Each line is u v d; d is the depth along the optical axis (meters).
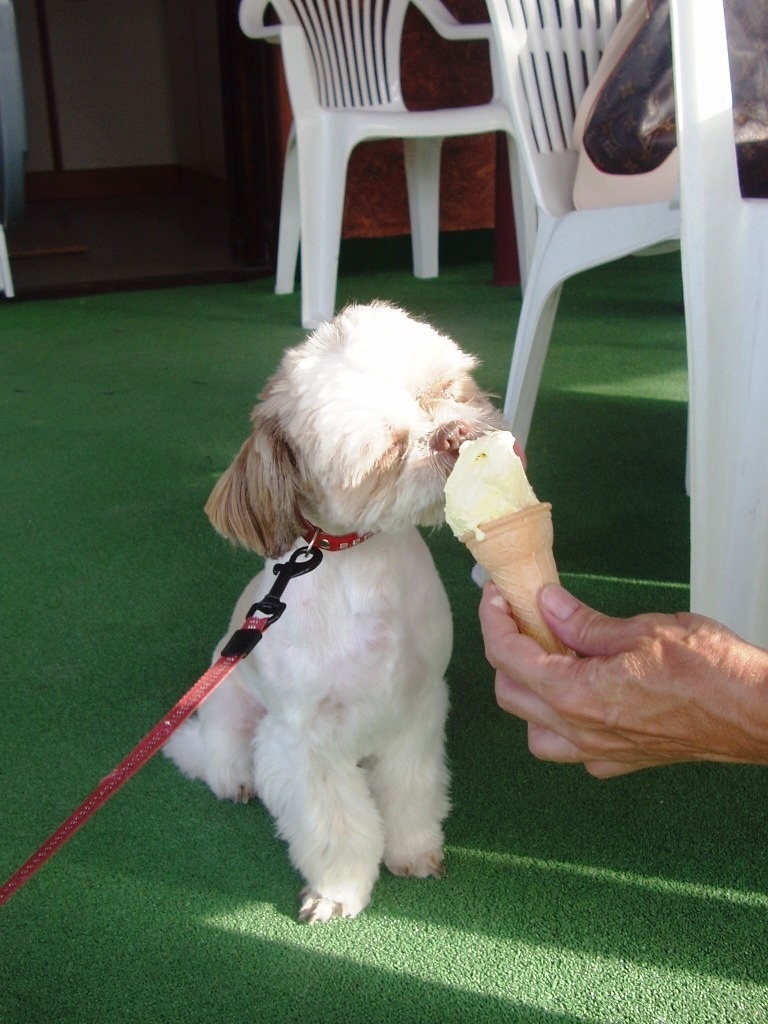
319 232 2.19
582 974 0.73
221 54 2.76
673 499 1.39
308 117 2.12
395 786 0.83
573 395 1.81
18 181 2.26
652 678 0.55
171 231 3.66
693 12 0.81
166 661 1.08
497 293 2.54
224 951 0.77
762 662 0.54
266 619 0.73
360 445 0.72
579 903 0.79
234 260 2.99
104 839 0.87
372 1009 0.72
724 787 0.89
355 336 0.78
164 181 4.91
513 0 1.12
